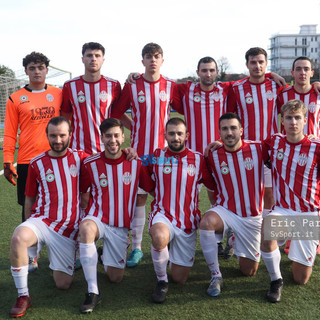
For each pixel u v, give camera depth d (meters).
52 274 3.18
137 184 3.00
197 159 3.04
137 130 3.59
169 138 2.94
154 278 3.09
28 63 3.30
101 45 3.40
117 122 2.82
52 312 2.57
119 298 2.76
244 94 3.74
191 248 2.93
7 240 3.85
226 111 3.86
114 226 2.91
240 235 3.01
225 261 3.42
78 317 2.51
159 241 2.70
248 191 3.03
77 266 3.27
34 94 3.37
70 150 3.00
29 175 2.96
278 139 3.03
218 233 3.06
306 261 2.83
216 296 2.76
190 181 3.00
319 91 3.71
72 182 2.91
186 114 3.75
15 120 3.34
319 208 2.94
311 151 2.91
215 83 3.77
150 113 3.53
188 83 3.74
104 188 2.92
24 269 2.58
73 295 2.82
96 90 3.46
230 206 3.04
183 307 2.62
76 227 2.89
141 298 2.76
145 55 3.43
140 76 3.55
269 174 3.70
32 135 3.32
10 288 2.92
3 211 4.82
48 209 2.85
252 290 2.85
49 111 3.38
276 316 2.47
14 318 2.50
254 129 3.77
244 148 3.05
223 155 3.06
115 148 2.80
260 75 3.66
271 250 2.71
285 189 2.97
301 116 2.87
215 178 3.16
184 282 3.00
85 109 3.46
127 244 3.00
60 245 2.81
